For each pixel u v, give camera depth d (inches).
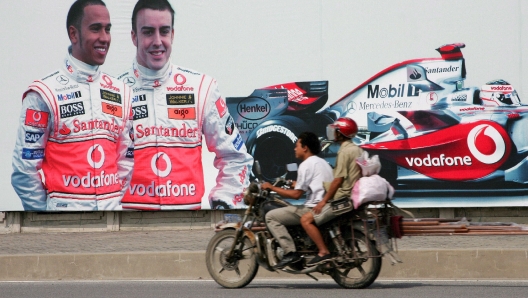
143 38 528.4
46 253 397.7
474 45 499.8
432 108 504.4
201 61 526.9
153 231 528.4
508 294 299.9
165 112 527.5
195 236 488.4
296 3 517.0
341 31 513.0
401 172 508.4
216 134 526.0
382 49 509.0
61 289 335.6
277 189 317.1
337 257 308.5
